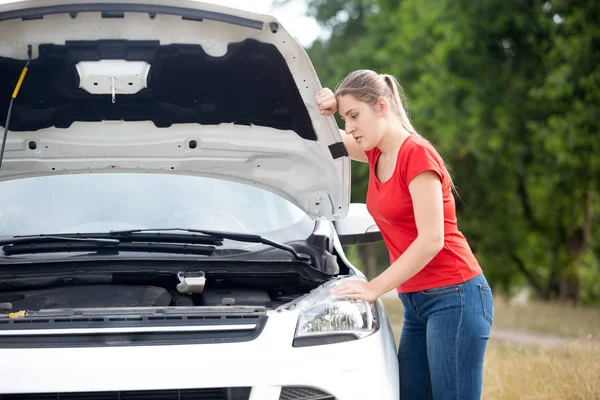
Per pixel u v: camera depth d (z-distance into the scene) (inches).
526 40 722.2
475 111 708.7
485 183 868.6
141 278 145.2
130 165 154.9
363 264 1279.5
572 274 917.8
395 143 133.6
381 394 122.4
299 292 152.6
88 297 136.1
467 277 135.0
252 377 118.3
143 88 144.9
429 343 137.5
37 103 147.3
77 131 150.4
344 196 154.3
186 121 151.1
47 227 154.0
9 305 131.4
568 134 654.5
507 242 962.1
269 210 166.7
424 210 128.5
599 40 652.1
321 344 123.4
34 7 133.3
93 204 158.7
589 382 197.8
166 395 117.9
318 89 142.4
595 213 981.8
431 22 795.4
